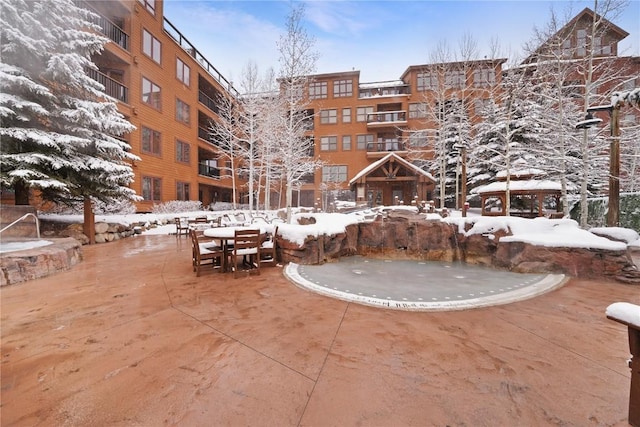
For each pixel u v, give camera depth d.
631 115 13.71
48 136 8.27
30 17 7.96
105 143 9.57
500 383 2.40
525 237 7.15
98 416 1.99
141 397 2.19
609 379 2.47
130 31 15.16
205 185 25.03
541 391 2.30
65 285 5.23
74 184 9.25
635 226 10.88
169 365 2.63
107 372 2.51
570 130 11.93
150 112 16.62
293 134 15.08
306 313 3.99
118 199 11.20
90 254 8.42
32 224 8.14
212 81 23.81
